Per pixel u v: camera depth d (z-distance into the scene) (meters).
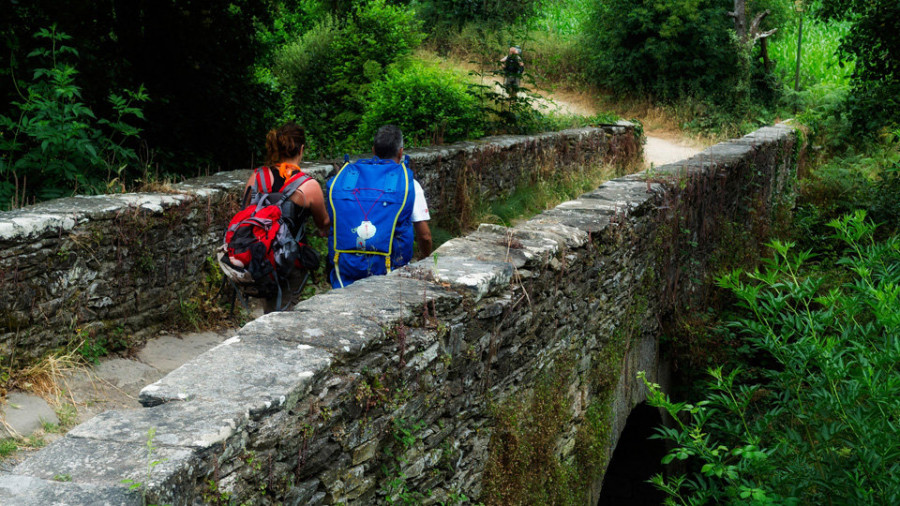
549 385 4.80
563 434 5.12
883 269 4.77
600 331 5.85
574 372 5.32
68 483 1.80
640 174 7.98
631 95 23.67
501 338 4.03
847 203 14.25
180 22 9.19
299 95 17.62
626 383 6.64
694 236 8.47
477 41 23.83
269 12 10.54
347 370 2.78
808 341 4.26
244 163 9.89
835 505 3.63
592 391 5.76
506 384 4.21
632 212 6.32
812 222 13.45
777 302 4.50
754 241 11.01
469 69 23.36
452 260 4.14
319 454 2.61
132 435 2.05
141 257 5.02
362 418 2.85
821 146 18.62
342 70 17.23
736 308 8.84
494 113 12.83
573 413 5.34
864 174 16.30
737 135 20.44
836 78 24.67
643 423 8.15
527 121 12.80
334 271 3.93
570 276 5.06
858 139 18.50
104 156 6.61
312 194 3.77
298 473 2.49
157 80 9.28
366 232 3.83
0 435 3.59
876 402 3.68
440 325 3.38
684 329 7.92
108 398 4.33
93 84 7.95
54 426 3.84
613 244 5.85
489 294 3.89
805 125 17.12
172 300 5.40
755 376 7.78
